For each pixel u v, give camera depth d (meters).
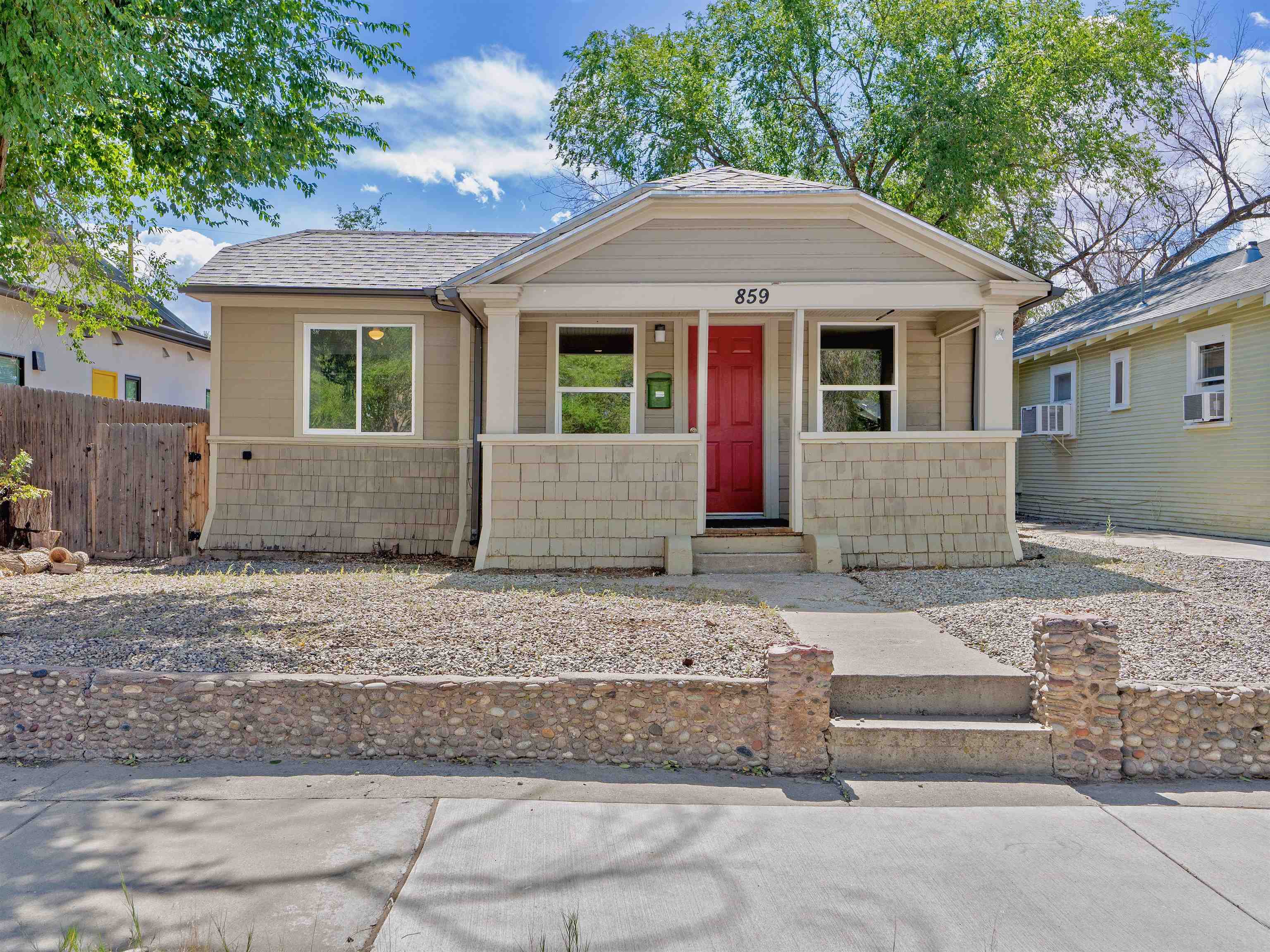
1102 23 19.06
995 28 18.47
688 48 20.67
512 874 3.19
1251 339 12.20
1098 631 4.33
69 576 8.66
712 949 2.72
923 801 3.93
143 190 9.64
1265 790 4.11
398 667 4.80
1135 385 14.97
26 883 3.09
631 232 9.17
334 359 10.84
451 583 7.84
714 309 9.17
